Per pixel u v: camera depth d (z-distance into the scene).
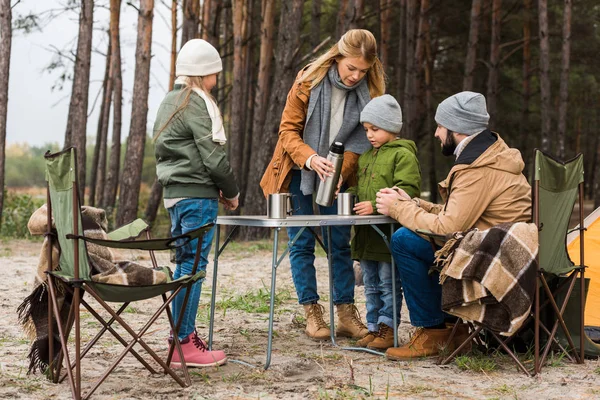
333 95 5.10
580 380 4.04
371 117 4.85
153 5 15.14
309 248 5.30
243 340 5.19
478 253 4.09
